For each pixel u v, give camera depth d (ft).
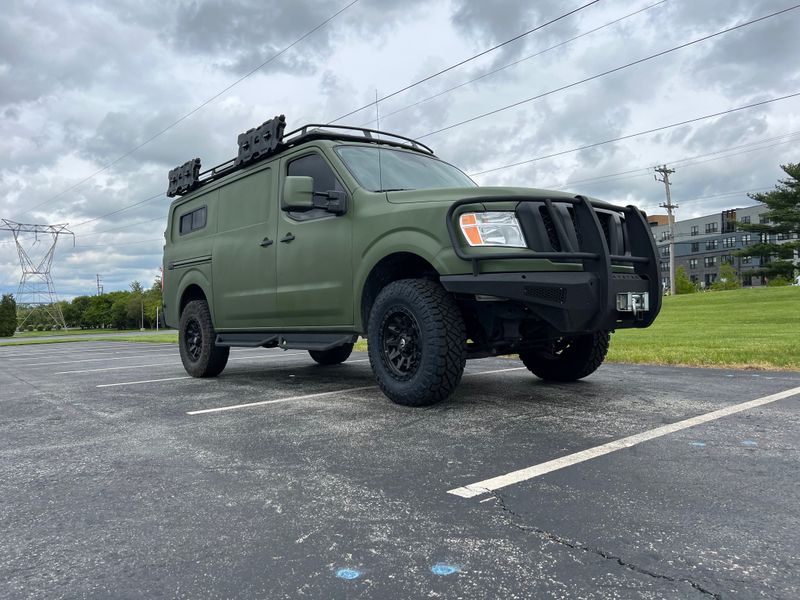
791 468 8.40
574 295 11.73
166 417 13.67
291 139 17.57
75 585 5.45
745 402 13.48
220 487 8.21
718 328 46.98
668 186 180.55
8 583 5.52
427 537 6.31
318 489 8.00
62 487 8.43
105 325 462.60
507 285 12.01
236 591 5.26
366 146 17.16
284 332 18.02
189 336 22.58
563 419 11.98
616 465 8.68
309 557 5.91
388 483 8.18
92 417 14.08
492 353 13.87
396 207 13.89
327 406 14.33
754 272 200.34
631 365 21.58
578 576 5.36
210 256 20.94
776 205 190.49
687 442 9.90
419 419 12.32
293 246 16.90
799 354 22.62
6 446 11.16
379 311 13.99
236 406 14.82
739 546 5.91
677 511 6.86
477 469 8.70
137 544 6.34
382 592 5.17
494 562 5.68
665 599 4.92
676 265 397.19
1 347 79.77
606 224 13.38
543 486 7.84
